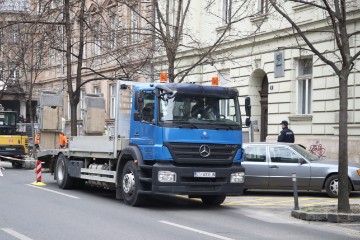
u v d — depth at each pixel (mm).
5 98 46719
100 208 11734
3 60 37375
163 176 11328
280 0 20969
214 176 11633
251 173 14859
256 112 23906
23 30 30781
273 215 11516
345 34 11406
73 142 15531
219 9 25375
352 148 18297
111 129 13531
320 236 9062
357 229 9930
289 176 14625
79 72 22328
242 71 24188
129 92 13234
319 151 19719
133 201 12094
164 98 11641
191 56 26734
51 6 26516
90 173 14344
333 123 19344
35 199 13008
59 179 16188
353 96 18516
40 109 18484
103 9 24109
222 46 25125
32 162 26234
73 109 22156
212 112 11969
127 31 23203
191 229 9242
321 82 19891
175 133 11453
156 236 8492
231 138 11984
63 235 8359
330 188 14391
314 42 20062
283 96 21703
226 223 10148
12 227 8992
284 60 21641
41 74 44875
